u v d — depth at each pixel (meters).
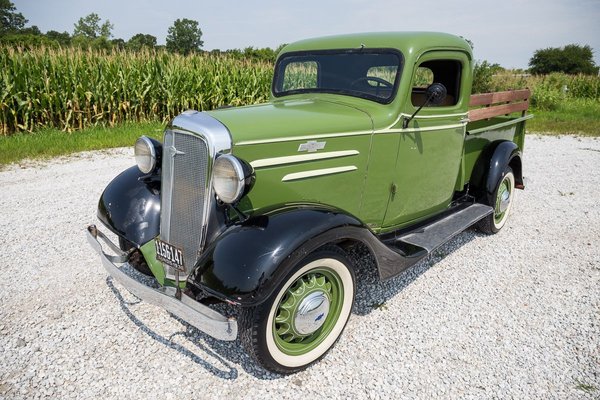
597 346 3.07
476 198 4.81
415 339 3.13
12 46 10.60
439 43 3.65
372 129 3.33
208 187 2.62
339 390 2.65
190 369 2.78
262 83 13.40
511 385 2.70
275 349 2.60
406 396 2.61
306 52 4.04
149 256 3.05
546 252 4.61
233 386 2.65
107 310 3.37
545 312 3.49
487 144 4.86
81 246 4.43
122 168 7.36
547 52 65.44
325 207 2.79
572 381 2.74
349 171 3.28
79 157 8.12
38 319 3.22
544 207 6.07
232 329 2.35
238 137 2.66
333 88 3.80
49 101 10.26
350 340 3.11
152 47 12.62
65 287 3.66
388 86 3.49
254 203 2.85
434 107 3.77
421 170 3.87
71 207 5.52
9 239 4.55
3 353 2.85
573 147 10.65
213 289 2.40
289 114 3.12
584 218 5.64
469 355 2.97
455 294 3.75
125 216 3.22
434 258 4.45
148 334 3.10
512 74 22.88
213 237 2.71
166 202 2.87
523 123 5.63
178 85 12.04
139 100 11.59
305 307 2.68
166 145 2.80
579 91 23.06
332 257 2.71
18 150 8.15
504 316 3.43
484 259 4.43
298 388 2.66
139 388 2.60
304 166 3.01
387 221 3.79
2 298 3.47
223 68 13.01
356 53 3.71
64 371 2.72
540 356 2.96
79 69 10.82
